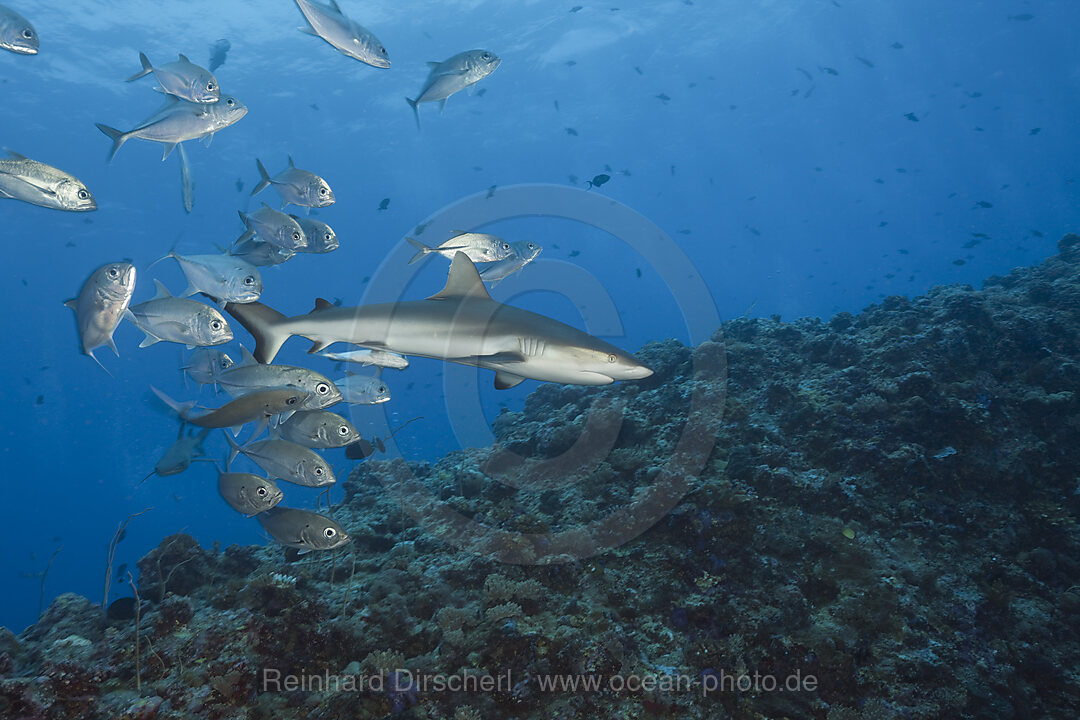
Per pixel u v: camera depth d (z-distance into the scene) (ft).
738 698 16.43
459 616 18.66
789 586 19.33
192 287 19.90
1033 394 27.37
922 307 36.01
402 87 166.40
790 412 29.01
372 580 22.41
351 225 276.82
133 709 14.25
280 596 19.06
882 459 25.18
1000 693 17.33
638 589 20.26
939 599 20.21
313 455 17.93
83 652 17.28
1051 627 19.76
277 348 18.44
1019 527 23.02
